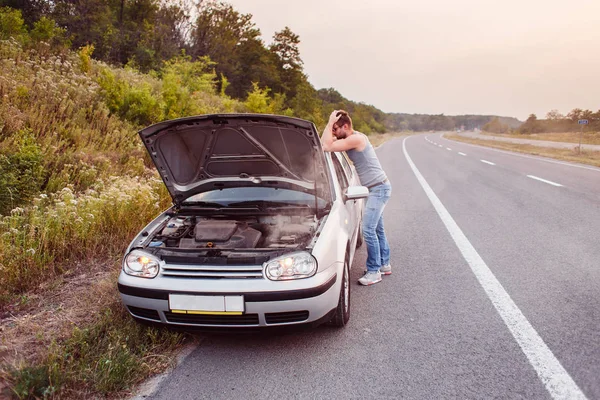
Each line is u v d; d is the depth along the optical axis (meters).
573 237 5.67
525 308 3.58
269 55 49.34
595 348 2.90
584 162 15.84
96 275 4.30
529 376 2.60
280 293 2.71
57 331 3.17
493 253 5.09
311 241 3.02
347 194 3.80
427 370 2.70
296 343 3.11
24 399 2.36
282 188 3.93
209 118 3.25
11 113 7.95
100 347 2.92
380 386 2.54
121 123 10.30
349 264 3.68
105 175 7.40
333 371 2.72
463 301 3.76
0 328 3.22
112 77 11.25
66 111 9.39
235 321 2.79
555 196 8.72
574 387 2.47
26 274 4.02
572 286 4.02
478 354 2.88
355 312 3.63
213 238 3.13
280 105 27.52
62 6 21.52
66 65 12.03
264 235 3.51
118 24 26.83
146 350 2.90
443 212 7.41
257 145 3.49
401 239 5.81
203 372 2.73
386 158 19.72
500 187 10.05
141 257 2.92
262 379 2.64
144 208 5.81
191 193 3.96
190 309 2.75
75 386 2.52
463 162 16.84
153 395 2.50
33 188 6.11
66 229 4.82
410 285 4.20
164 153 3.60
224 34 41.91
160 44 26.91
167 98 12.18
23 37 13.24
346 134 4.04
